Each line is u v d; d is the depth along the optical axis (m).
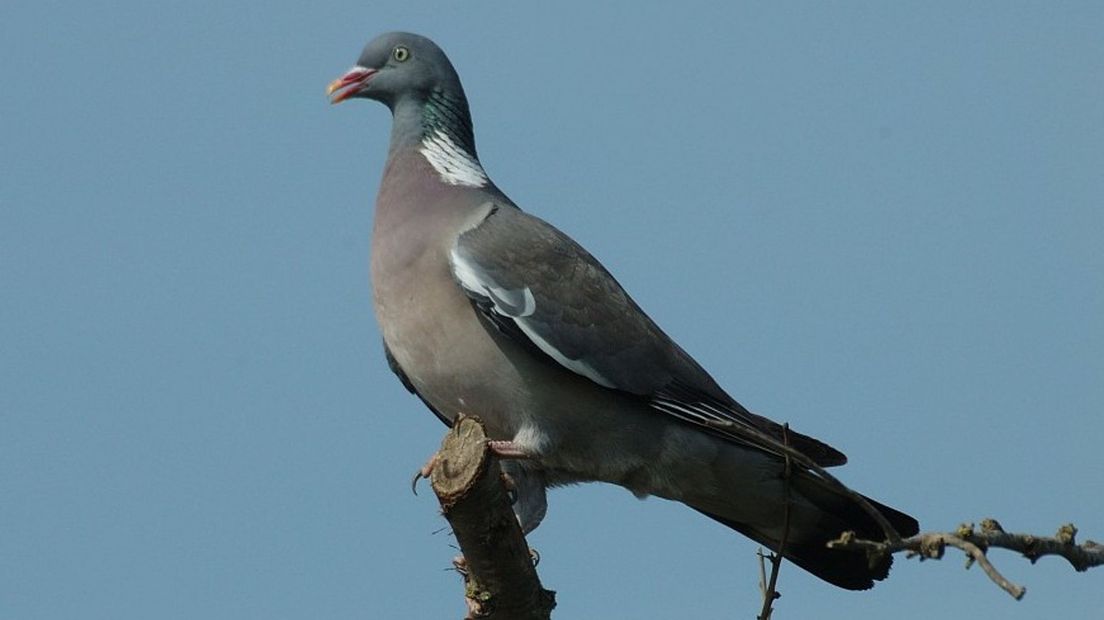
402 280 12.41
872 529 12.55
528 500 12.94
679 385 12.59
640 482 12.84
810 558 13.05
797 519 12.84
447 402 12.62
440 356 12.36
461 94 13.61
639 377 12.42
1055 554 8.40
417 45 13.56
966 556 8.09
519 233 12.47
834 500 12.56
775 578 10.38
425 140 13.31
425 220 12.55
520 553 10.07
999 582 7.61
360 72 13.63
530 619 10.36
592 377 12.27
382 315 12.60
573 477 12.95
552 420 12.37
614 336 12.41
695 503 13.05
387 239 12.59
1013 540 8.29
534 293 12.23
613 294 12.63
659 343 12.62
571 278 12.45
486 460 9.70
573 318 12.30
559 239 12.71
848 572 12.88
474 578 10.20
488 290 12.12
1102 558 8.53
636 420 12.54
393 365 13.35
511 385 12.27
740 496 12.77
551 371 12.33
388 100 13.69
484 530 9.85
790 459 11.33
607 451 12.58
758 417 12.82
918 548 8.21
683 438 12.59
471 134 13.66
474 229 12.41
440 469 9.76
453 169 13.19
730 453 12.53
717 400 12.77
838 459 12.55
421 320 12.34
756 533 13.23
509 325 12.12
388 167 13.25
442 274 12.28
